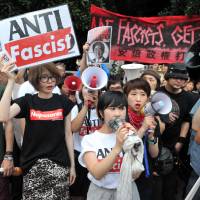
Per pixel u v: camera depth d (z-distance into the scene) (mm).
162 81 6332
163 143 4789
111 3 10242
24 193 3766
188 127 4906
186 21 6969
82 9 8984
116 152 2916
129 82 3760
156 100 3494
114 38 7082
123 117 3158
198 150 3791
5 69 3604
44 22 4145
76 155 4449
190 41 6992
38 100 3762
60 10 4160
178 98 4891
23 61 4125
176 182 4957
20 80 4809
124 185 2965
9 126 4105
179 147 4855
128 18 7016
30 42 4125
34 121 3717
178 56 7004
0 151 4297
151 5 10992
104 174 3016
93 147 3178
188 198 3242
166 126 4711
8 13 8852
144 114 3572
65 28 4184
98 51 4738
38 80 3732
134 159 2986
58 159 3750
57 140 3754
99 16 7070
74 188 4559
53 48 4172
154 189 4250
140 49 7062
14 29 4109
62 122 3795
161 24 6992
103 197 3217
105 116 3156
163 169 4176
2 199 4254
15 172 4090
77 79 4293
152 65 7602
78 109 4426
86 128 4391
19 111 3713
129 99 3697
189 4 8531
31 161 3715
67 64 10148
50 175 3693
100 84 3879
